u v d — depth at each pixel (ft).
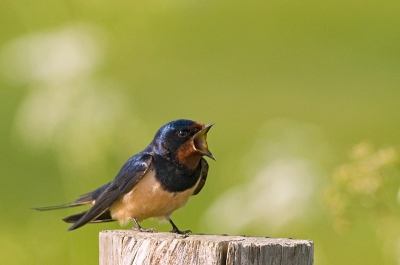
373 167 33.30
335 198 33.32
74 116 34.73
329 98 81.35
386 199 33.47
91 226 37.73
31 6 38.24
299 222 35.09
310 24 104.42
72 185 35.99
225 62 91.61
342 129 73.36
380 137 71.61
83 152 34.78
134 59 50.60
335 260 44.39
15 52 36.35
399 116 75.41
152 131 51.21
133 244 24.16
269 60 94.99
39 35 36.65
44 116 34.91
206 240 23.40
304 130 37.91
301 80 87.25
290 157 36.35
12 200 57.52
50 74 35.40
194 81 83.46
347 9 106.83
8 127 62.85
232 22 101.81
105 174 35.76
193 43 91.20
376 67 91.56
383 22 104.58
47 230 45.55
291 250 23.02
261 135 38.32
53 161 59.77
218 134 68.33
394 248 33.73
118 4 40.63
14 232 50.65
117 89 35.53
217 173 52.08
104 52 36.76
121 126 34.71
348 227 33.42
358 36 100.94
